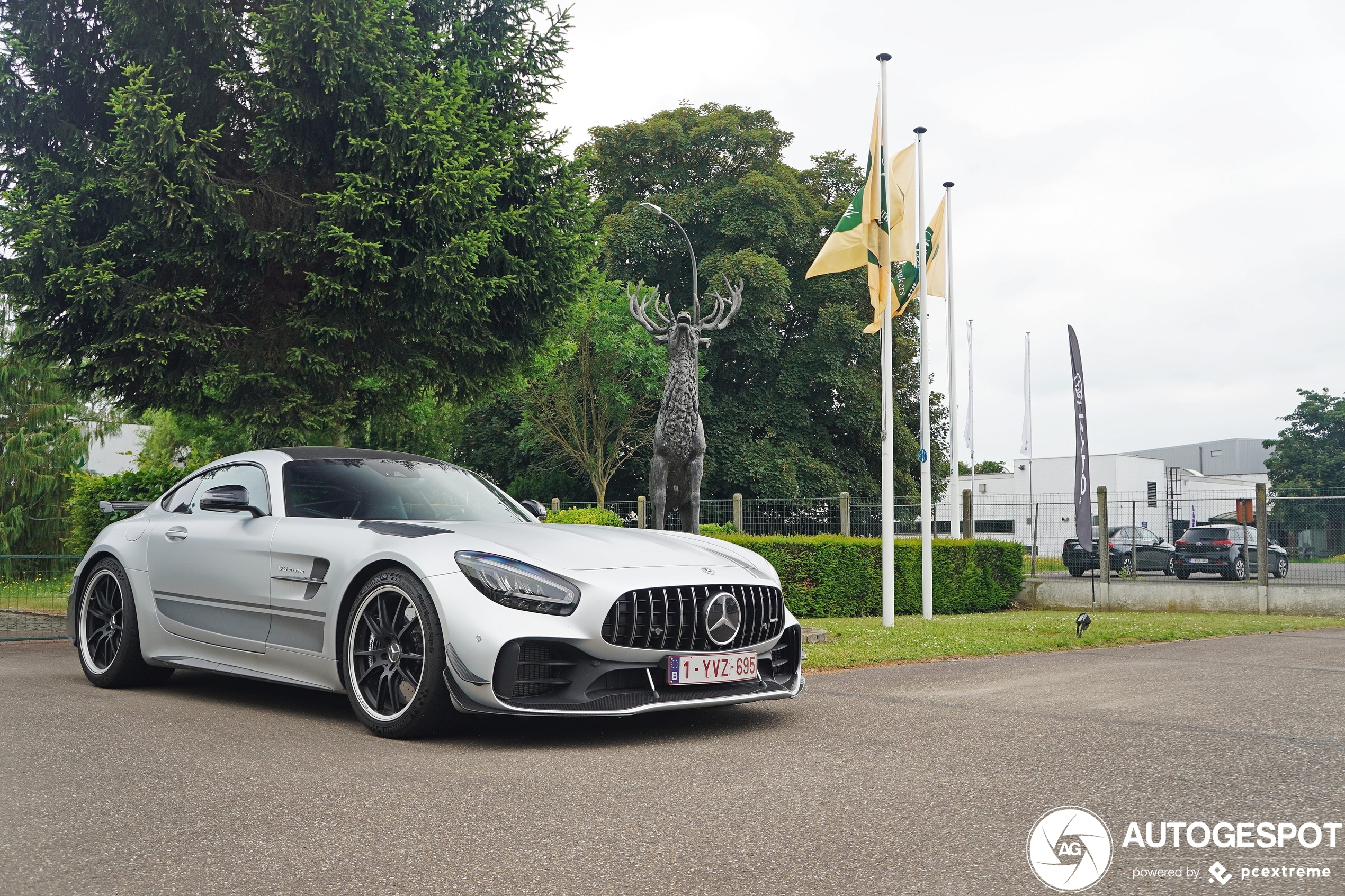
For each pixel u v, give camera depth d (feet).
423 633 13.67
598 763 12.35
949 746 13.33
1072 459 115.14
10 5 31.60
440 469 19.34
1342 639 33.04
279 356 34.12
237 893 7.66
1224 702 17.26
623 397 102.06
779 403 106.83
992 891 7.70
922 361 43.19
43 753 12.92
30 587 31.50
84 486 39.65
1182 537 73.72
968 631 33.24
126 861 8.43
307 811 10.01
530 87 38.75
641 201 111.14
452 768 12.04
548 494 116.47
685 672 14.02
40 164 30.35
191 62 32.71
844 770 11.91
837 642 28.40
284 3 31.60
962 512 60.03
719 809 10.09
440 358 36.22
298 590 15.81
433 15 37.68
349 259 31.17
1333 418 168.86
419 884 7.84
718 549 16.29
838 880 7.94
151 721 15.40
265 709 16.61
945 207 53.01
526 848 8.75
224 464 19.31
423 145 31.78
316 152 32.94
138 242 31.12
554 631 13.28
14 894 7.64
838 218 110.11
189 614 17.92
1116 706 16.83
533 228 36.29
